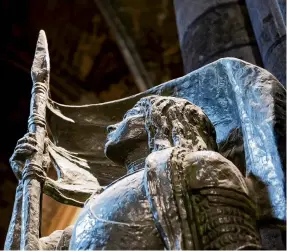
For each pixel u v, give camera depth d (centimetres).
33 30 506
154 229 135
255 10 264
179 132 154
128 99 211
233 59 178
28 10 505
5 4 505
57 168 197
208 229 129
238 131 174
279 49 242
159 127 157
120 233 136
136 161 166
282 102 159
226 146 175
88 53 500
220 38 289
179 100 164
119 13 499
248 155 154
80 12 503
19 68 502
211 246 127
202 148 154
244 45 283
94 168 205
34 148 176
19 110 487
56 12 503
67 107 213
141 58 492
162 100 162
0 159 464
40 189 170
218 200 133
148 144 163
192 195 135
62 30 502
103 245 136
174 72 486
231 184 137
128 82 491
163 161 139
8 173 460
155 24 496
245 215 135
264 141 151
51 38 501
